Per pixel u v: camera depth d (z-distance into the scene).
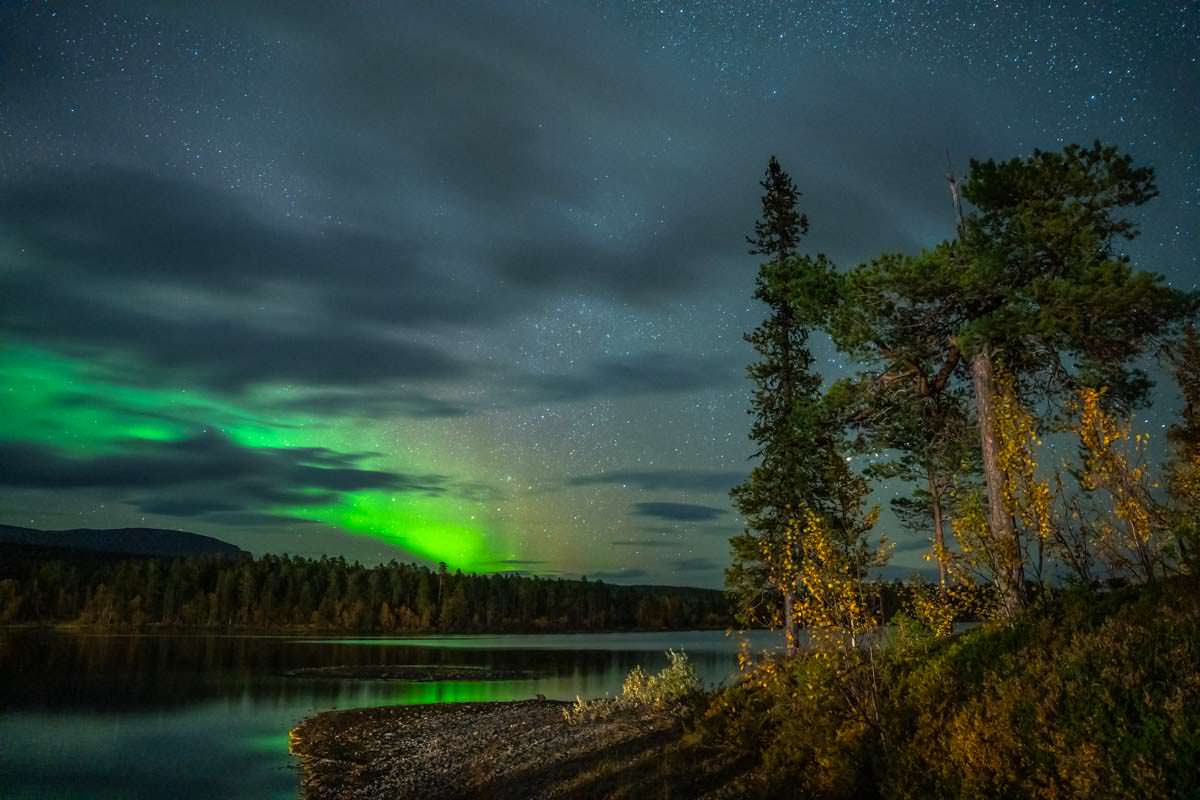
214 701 39.66
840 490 11.73
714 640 114.44
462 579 164.38
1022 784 8.26
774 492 25.20
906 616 13.13
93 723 32.62
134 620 129.38
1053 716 8.89
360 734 26.95
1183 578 10.80
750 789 11.92
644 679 23.33
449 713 30.77
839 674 11.66
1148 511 11.59
